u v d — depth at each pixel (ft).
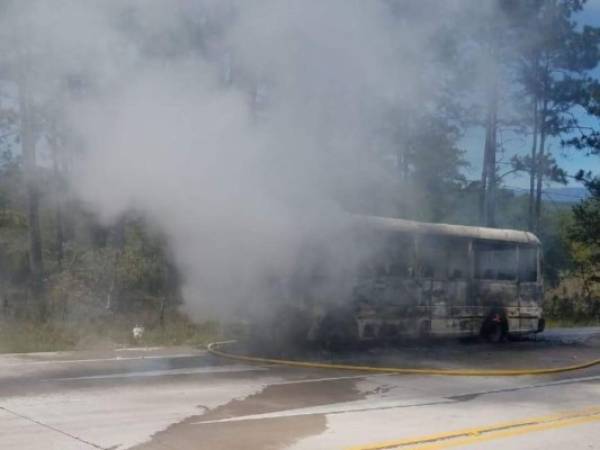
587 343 46.11
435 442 18.95
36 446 17.31
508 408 23.98
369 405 23.70
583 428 21.30
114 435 18.63
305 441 18.66
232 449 17.75
